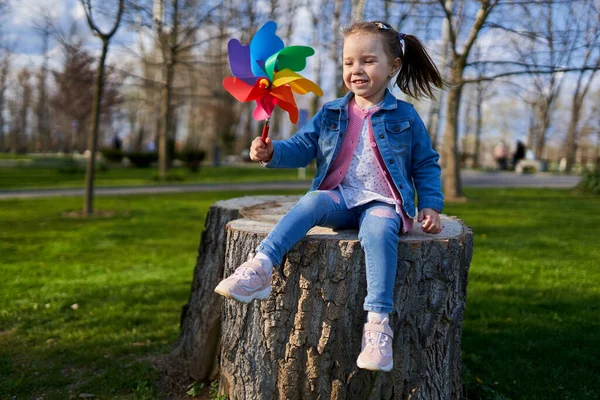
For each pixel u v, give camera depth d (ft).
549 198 34.78
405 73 8.58
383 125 7.73
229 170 71.36
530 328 12.51
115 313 13.89
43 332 12.62
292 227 7.06
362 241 7.02
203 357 9.88
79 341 12.11
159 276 17.35
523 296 14.70
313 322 7.43
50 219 27.68
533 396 9.55
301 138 8.08
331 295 7.30
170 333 12.62
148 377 10.14
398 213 7.38
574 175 63.31
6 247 21.12
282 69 7.16
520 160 79.56
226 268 8.29
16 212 30.07
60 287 16.02
